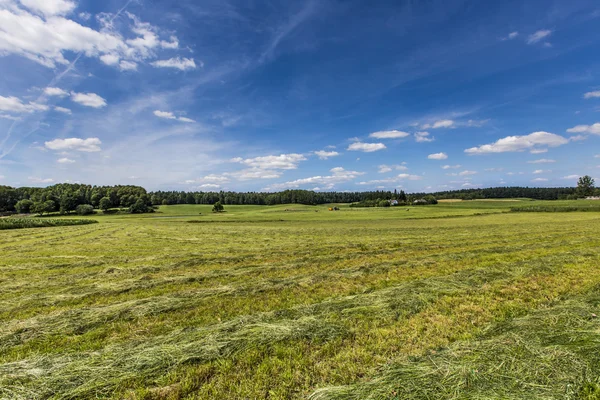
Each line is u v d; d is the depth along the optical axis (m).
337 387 3.81
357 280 9.66
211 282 10.04
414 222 42.62
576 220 36.34
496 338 4.95
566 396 3.45
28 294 8.72
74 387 3.91
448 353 4.52
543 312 6.05
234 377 4.17
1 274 11.54
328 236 25.45
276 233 29.42
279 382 4.05
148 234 29.03
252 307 7.22
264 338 5.15
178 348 4.84
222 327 5.68
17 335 5.68
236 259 14.21
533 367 4.00
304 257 14.38
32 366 4.44
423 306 6.78
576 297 7.05
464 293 7.73
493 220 41.25
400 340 5.18
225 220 56.44
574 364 4.03
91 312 6.84
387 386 3.76
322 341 5.15
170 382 4.07
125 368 4.32
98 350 4.99
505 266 10.78
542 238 19.09
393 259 13.28
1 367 4.39
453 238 21.14
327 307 6.79
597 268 10.13
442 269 11.02
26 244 21.00
